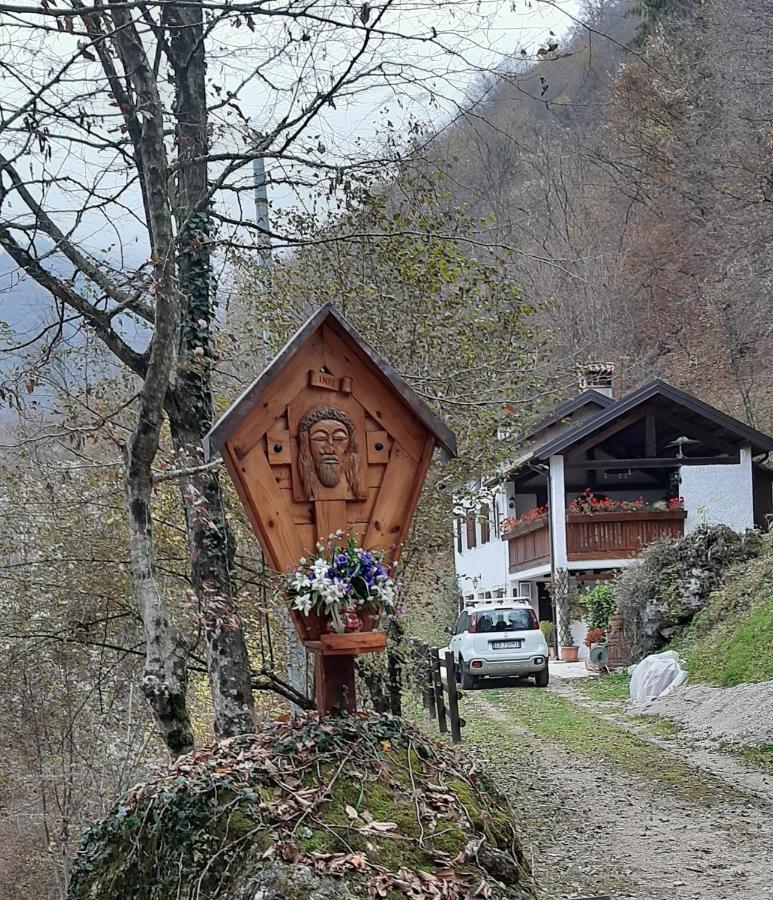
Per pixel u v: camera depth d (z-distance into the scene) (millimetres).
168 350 6488
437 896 3779
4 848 9766
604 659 20312
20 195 6840
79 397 8688
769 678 14000
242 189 7547
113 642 10203
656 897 7031
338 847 3889
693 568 18562
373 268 10180
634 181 26219
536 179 28375
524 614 20203
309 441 4695
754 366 33469
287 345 4625
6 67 6238
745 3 27703
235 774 4203
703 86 28766
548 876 7656
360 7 6246
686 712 14391
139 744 9570
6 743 9883
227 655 7840
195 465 7633
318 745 4352
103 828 4582
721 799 9938
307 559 4648
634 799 10117
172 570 9867
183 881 3963
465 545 38906
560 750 12906
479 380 10297
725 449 25625
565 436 24984
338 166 7848
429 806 4270
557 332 15648
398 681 10102
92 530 10125
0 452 8578
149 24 6801
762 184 28828
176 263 7230
